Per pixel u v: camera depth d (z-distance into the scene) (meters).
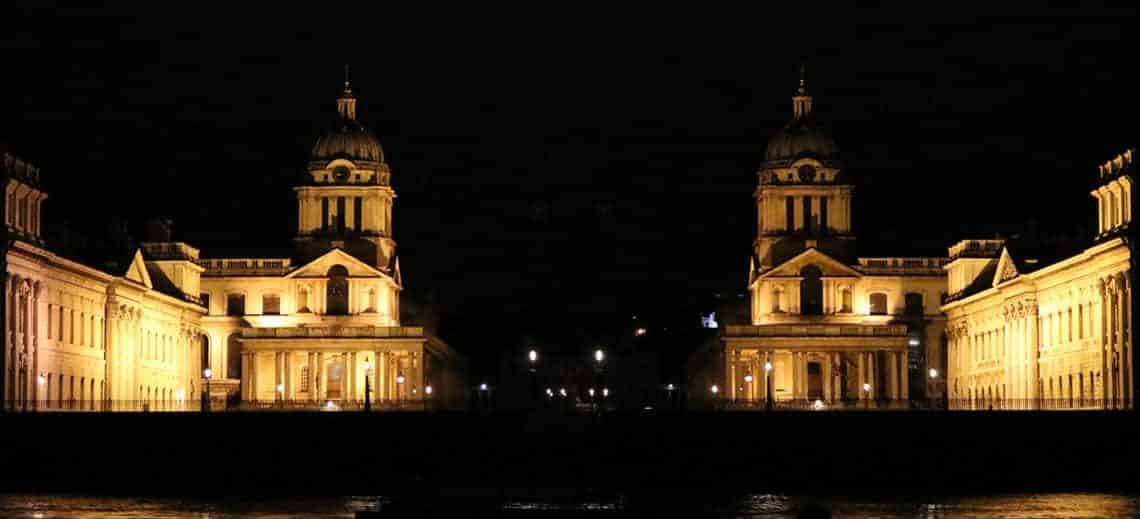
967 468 150.62
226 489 145.12
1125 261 167.38
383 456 152.50
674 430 154.12
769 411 156.38
